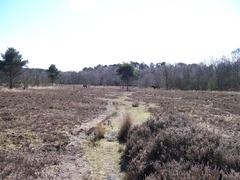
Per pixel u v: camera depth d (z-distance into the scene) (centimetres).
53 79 9531
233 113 2844
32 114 2239
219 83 8469
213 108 3253
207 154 796
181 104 3588
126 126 1437
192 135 967
